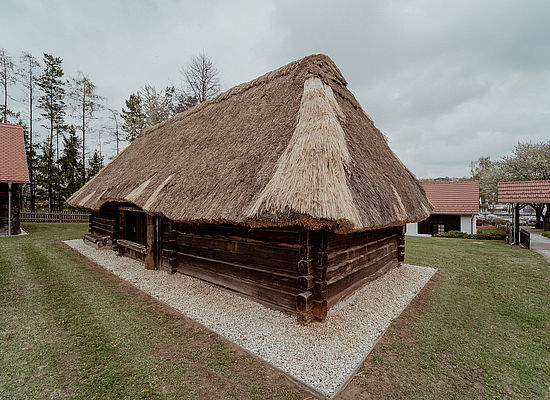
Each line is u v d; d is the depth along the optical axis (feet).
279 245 13.30
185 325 11.80
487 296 16.49
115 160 35.99
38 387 7.75
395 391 8.05
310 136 11.98
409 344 10.76
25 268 20.18
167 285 17.04
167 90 71.61
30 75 72.02
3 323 11.60
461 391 8.09
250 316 12.64
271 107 16.98
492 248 35.65
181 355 9.56
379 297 15.79
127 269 20.89
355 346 10.33
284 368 8.87
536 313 13.92
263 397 7.67
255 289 14.33
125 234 26.55
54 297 14.69
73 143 78.74
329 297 13.24
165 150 23.89
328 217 9.18
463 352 10.24
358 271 16.37
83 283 17.22
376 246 19.57
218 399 7.54
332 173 10.57
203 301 14.44
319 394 7.72
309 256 11.79
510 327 12.37
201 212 13.25
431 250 33.65
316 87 15.07
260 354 9.68
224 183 13.80
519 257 28.94
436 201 58.29
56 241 33.45
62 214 59.36
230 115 20.40
